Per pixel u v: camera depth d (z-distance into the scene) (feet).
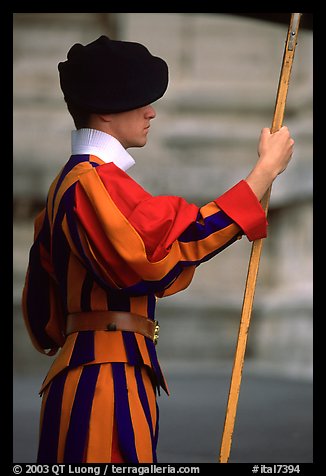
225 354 109.70
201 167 113.29
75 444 24.75
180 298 109.81
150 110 26.63
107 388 24.97
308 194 103.71
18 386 87.35
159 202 24.84
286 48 26.86
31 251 27.91
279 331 105.70
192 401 74.43
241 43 116.78
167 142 114.32
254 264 26.13
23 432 57.82
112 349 25.23
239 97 115.24
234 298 110.52
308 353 98.99
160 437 57.00
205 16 116.57
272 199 107.86
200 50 116.88
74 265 25.63
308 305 100.27
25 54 117.08
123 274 24.75
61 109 115.24
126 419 24.84
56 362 26.02
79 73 26.05
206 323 109.81
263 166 25.86
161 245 24.54
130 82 25.91
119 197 24.80
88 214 24.95
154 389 26.09
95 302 25.49
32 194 112.37
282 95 26.76
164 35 116.78
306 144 105.09
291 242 109.50
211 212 25.31
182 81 116.57
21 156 112.68
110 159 26.13
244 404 71.56
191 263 25.17
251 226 25.26
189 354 109.40
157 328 26.40
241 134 114.42
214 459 49.39
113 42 26.09
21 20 117.50
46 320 28.07
